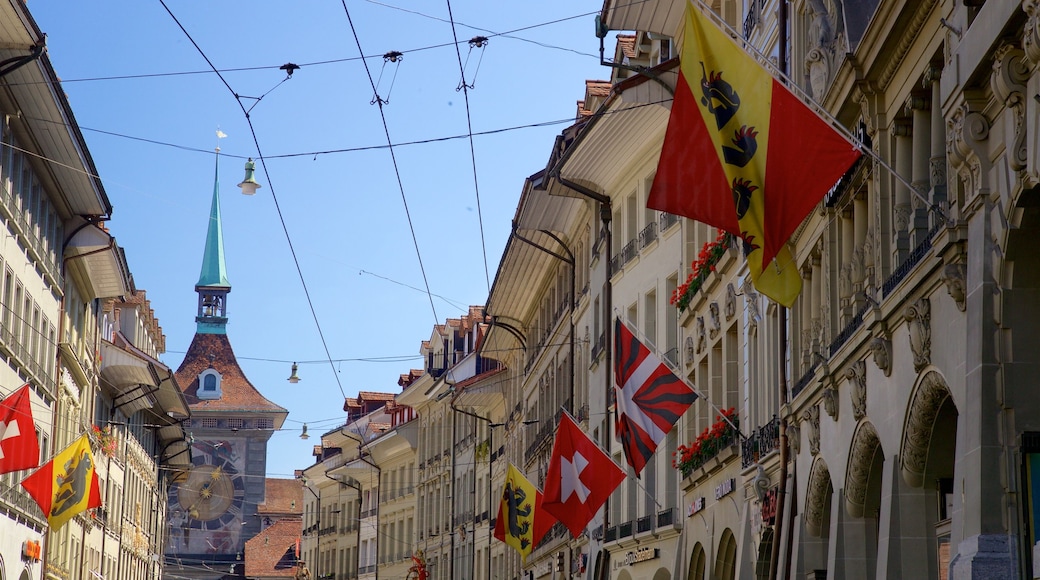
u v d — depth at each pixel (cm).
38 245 3894
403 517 7906
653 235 3416
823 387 1972
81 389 4862
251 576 11762
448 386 6650
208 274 14862
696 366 3019
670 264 3284
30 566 4006
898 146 1667
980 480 1256
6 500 3594
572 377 4350
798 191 1426
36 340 3947
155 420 7238
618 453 3600
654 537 3250
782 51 2184
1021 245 1253
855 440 1812
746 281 2553
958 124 1334
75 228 4341
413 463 7788
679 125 1475
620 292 3716
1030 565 1221
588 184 3859
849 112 1809
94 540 5341
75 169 3847
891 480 1630
